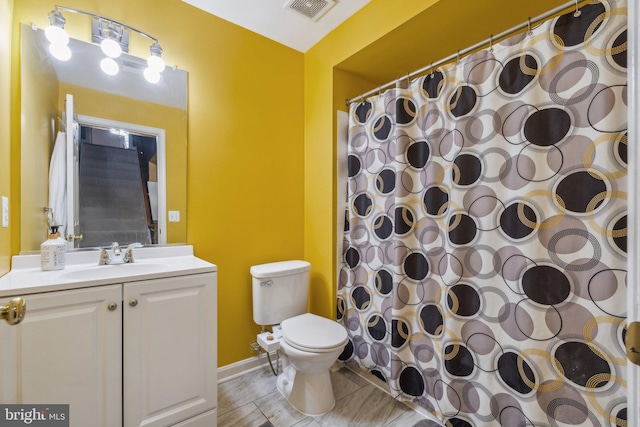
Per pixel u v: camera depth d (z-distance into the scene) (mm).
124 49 1513
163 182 1629
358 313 1931
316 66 2107
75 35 1400
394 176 1718
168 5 1646
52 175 1336
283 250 2113
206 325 1312
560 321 1058
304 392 1556
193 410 1274
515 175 1175
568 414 1038
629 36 480
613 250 950
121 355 1110
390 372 1636
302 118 2215
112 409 1089
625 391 926
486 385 1253
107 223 1470
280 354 1887
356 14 1779
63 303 999
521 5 1381
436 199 1477
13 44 1246
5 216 1155
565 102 1050
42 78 1314
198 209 1741
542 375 1096
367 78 2145
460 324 1346
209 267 1327
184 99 1687
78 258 1381
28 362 947
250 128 1951
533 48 1132
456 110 1385
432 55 1817
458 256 1354
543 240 1099
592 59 989
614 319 948
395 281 1594
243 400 1637
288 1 1687
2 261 1125
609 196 957
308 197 2188
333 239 2004
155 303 1184
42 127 1313
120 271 1345
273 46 2057
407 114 1611
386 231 1766
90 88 1433
